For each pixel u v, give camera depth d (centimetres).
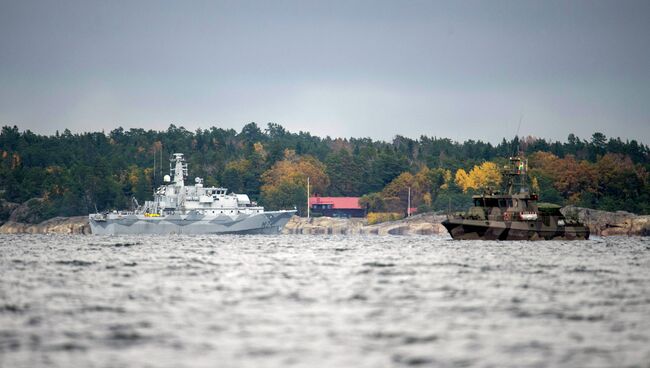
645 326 14075
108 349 12256
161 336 13112
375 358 11756
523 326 14025
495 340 12925
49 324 14050
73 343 12638
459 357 11838
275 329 13650
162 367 11244
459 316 14912
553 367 11331
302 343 12656
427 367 11288
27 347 12356
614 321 14525
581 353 12125
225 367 11250
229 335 13200
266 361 11569
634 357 11906
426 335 13262
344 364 11431
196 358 11738
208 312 15225
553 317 14875
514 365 11419
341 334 13288
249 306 15912
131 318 14612
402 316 14875
